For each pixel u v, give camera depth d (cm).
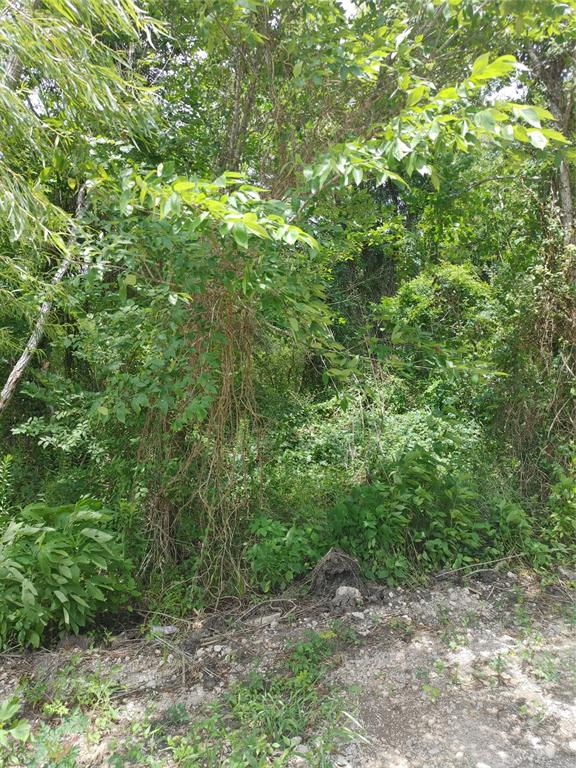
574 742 260
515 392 607
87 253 325
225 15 379
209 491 419
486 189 690
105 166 354
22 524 348
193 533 432
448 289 892
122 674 315
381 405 500
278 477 507
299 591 400
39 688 293
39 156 328
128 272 347
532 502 530
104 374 399
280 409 497
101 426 432
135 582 388
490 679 307
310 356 452
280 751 252
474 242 843
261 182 452
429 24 395
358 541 432
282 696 291
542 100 670
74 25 304
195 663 326
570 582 422
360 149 280
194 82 518
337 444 594
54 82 327
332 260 519
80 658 326
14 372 451
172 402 353
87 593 337
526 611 384
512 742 261
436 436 608
